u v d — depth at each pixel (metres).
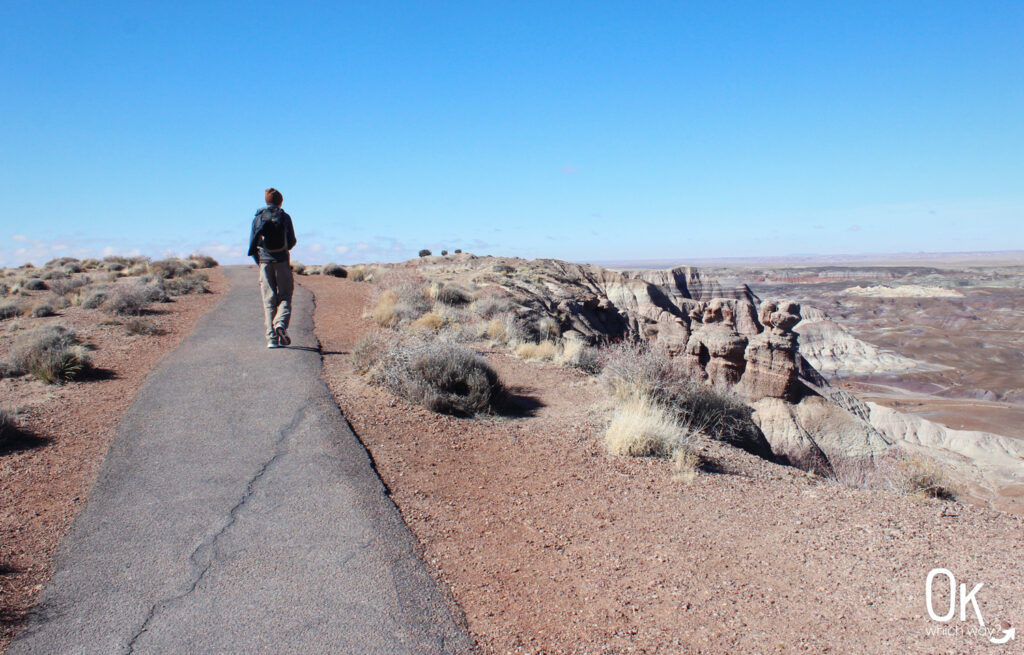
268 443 6.69
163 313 15.90
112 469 5.92
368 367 9.84
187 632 3.60
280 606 3.88
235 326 13.46
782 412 23.28
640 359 10.88
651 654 3.58
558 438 8.21
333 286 23.50
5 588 3.99
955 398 111.31
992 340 188.00
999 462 33.69
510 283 28.48
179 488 5.57
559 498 6.20
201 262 32.59
